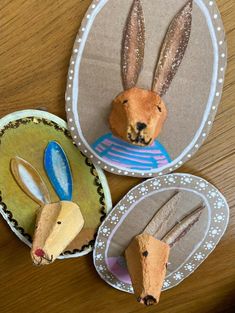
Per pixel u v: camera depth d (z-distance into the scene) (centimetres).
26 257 17
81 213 15
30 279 17
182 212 16
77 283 17
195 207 16
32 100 15
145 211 16
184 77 14
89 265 17
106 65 14
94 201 16
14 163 15
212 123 15
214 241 16
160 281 15
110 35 14
